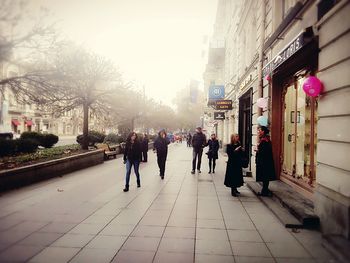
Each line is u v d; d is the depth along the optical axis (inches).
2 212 262.8
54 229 220.7
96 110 802.2
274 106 402.0
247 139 638.5
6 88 514.6
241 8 674.8
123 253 179.8
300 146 331.0
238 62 731.4
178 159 789.2
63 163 478.3
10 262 166.7
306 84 228.5
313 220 224.2
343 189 194.5
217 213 267.1
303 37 252.2
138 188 377.4
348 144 191.6
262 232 217.5
